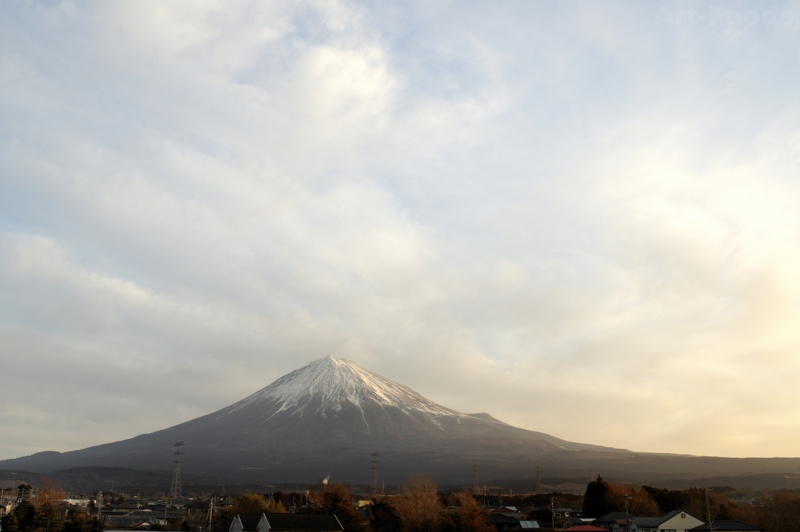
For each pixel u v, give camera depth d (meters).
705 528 99.56
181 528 157.50
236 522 113.38
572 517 166.62
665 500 156.88
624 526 133.62
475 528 121.19
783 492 128.88
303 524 108.50
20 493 160.75
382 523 118.50
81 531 136.12
